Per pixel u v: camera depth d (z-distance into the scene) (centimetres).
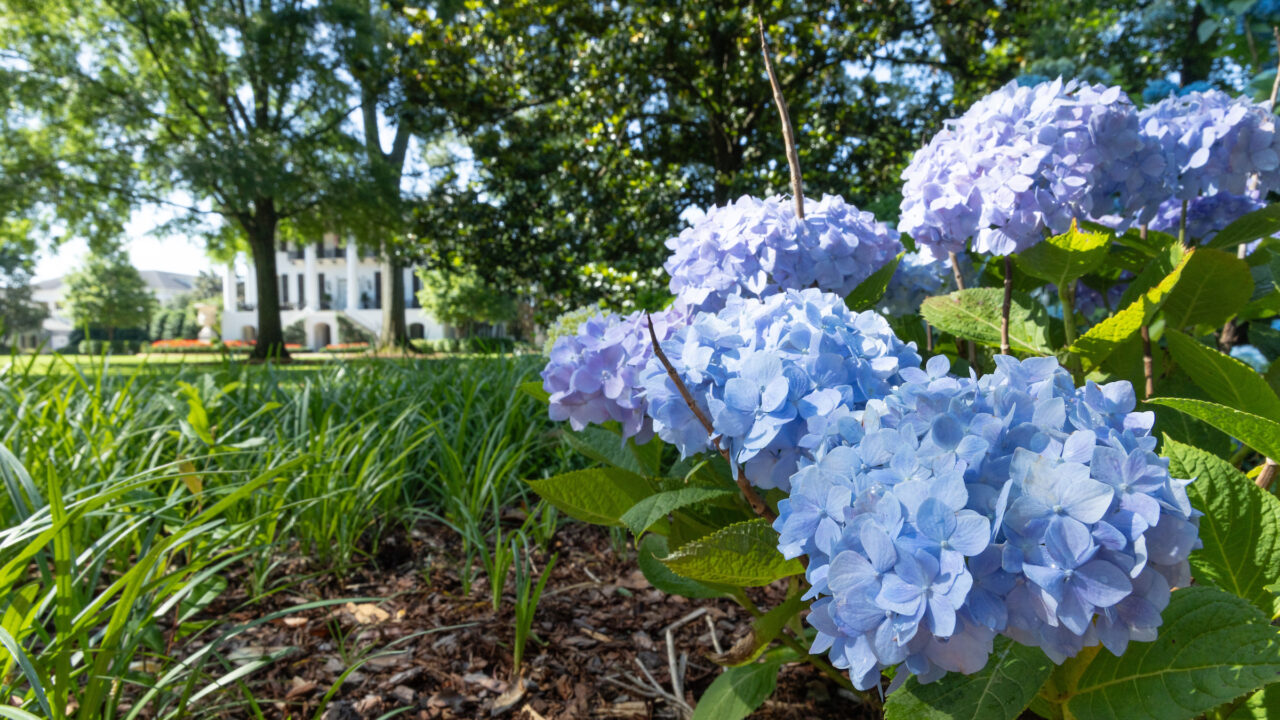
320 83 2105
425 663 198
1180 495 81
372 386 407
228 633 157
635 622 224
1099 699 99
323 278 5147
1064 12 898
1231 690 86
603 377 135
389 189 2145
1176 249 161
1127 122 142
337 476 264
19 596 134
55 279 7100
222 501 147
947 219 150
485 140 1146
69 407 325
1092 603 73
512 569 267
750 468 107
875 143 1070
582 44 998
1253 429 100
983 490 81
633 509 124
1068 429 92
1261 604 109
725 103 972
